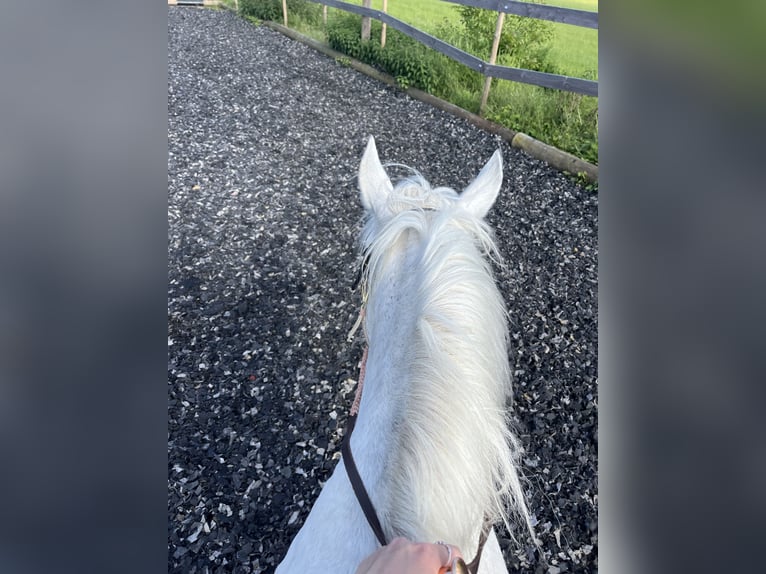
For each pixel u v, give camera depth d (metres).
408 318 0.99
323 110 6.11
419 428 0.85
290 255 3.64
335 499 1.03
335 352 2.89
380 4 8.28
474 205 1.25
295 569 1.00
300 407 2.59
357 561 0.92
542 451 2.40
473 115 5.80
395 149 5.20
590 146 4.98
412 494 0.84
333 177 4.72
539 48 6.09
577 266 3.63
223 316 3.09
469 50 6.37
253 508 2.17
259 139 5.38
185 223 3.91
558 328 3.10
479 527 0.92
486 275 1.01
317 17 9.15
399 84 6.68
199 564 1.99
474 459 0.85
